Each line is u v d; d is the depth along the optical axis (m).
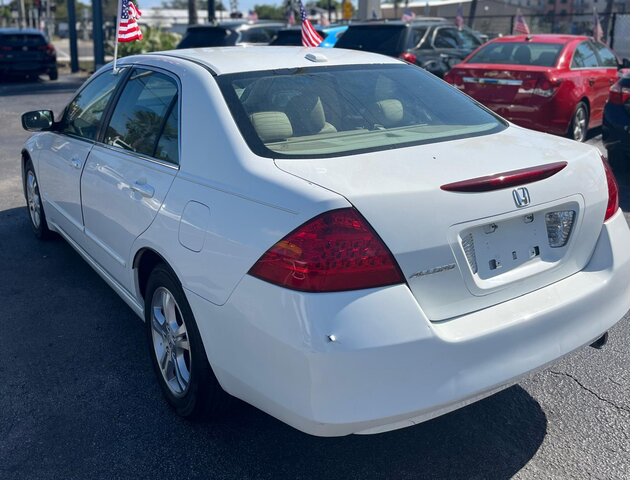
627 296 3.23
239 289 2.67
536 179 2.85
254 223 2.67
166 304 3.38
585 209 3.04
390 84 3.71
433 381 2.51
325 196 2.52
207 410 3.19
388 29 12.56
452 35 13.35
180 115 3.39
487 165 2.86
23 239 6.09
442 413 2.58
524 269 2.86
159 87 3.73
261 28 15.95
